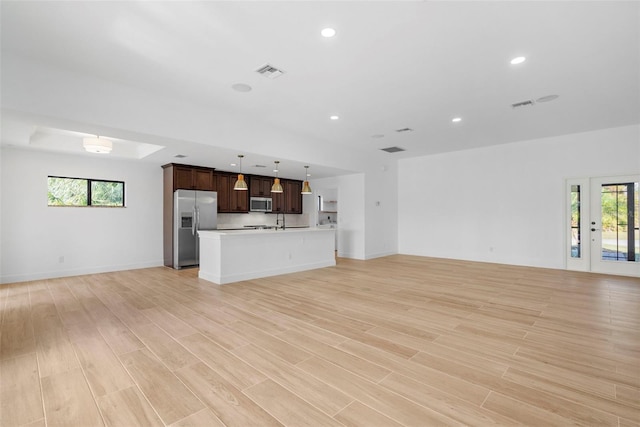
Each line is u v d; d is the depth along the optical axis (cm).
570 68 317
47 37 262
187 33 256
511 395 187
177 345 261
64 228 542
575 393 189
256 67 316
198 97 398
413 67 315
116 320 321
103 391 194
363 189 753
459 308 359
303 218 954
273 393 192
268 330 294
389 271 594
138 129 372
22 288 457
